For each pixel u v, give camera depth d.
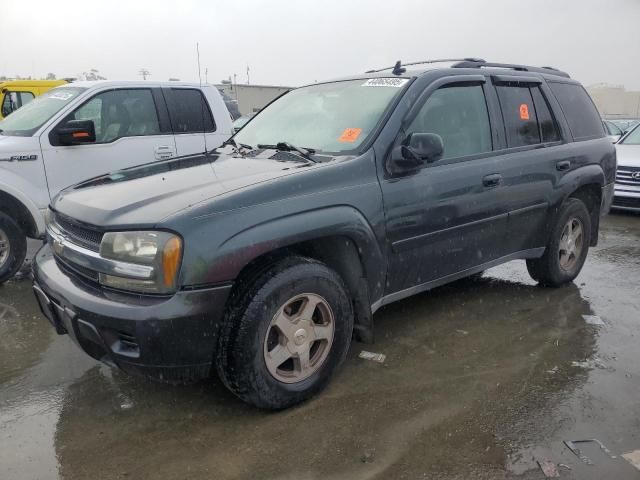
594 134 5.31
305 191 3.12
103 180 3.62
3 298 5.10
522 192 4.38
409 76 3.96
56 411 3.16
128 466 2.69
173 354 2.73
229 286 2.80
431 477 2.59
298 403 3.19
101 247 2.83
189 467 2.67
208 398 3.28
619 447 2.79
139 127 6.43
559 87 5.07
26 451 2.80
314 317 3.26
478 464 2.67
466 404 3.18
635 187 8.50
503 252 4.44
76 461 2.72
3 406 3.21
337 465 2.67
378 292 3.55
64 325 3.14
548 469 2.62
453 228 3.89
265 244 2.88
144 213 2.82
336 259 3.33
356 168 3.37
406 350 3.87
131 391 3.37
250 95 26.02
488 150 4.20
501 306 4.71
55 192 5.74
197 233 2.72
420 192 3.63
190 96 6.87
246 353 2.86
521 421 3.01
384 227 3.45
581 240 5.22
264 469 2.65
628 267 5.97
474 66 4.40
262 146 4.00
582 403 3.19
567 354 3.81
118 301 2.76
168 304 2.68
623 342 4.02
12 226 5.39
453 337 4.09
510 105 4.46
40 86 10.81
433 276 3.93
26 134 5.65
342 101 4.05
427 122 3.85
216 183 3.12
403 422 3.01
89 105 6.05
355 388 3.37
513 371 3.57
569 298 4.93
